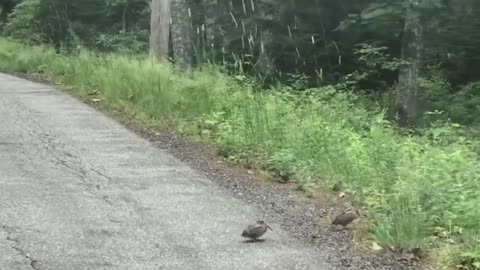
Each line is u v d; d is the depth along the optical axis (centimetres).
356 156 873
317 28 1869
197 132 1122
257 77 1678
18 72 2114
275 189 817
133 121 1212
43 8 2986
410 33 1545
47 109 1280
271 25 1895
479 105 1570
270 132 998
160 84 1321
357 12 1828
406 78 1545
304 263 555
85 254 550
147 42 2705
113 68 1570
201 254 565
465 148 960
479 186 720
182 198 737
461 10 1680
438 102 1585
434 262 574
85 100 1439
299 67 1880
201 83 1277
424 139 1061
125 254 555
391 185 763
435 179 724
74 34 2897
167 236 606
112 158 911
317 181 835
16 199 693
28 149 934
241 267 539
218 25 2141
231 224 654
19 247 555
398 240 598
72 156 908
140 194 743
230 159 951
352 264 559
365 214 705
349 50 1838
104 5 2998
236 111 1111
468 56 1778
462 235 618
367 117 1270
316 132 970
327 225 671
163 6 1730
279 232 637
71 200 703
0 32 3356
